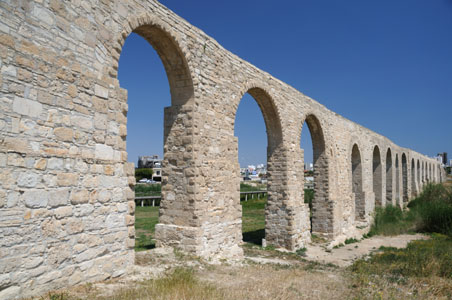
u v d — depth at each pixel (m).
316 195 23.14
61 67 7.75
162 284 8.14
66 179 7.66
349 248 21.50
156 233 12.90
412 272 12.77
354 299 8.98
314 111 22.11
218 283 9.45
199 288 8.07
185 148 12.62
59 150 7.56
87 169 8.18
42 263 7.04
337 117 25.73
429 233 27.62
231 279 10.21
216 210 13.46
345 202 25.88
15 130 6.74
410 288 10.64
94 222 8.27
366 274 12.38
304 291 9.56
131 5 10.09
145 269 9.79
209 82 13.53
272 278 10.91
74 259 7.71
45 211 7.16
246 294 8.38
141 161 102.81
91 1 8.66
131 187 9.41
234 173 14.80
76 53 8.15
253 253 16.98
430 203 32.38
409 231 28.84
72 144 7.86
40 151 7.16
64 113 7.73
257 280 10.45
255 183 76.19
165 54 12.48
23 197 6.78
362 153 30.73
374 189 36.22
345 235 24.38
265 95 17.55
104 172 8.63
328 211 22.61
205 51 13.39
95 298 6.99
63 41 7.84
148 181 71.19
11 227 6.54
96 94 8.59
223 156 14.16
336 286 10.51
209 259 12.41
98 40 8.80
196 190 12.38
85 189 8.09
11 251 6.50
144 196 39.25
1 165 6.46
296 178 19.75
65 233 7.55
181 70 12.62
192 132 12.49
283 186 18.62
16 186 6.68
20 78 6.89
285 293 8.95
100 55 8.85
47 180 7.26
